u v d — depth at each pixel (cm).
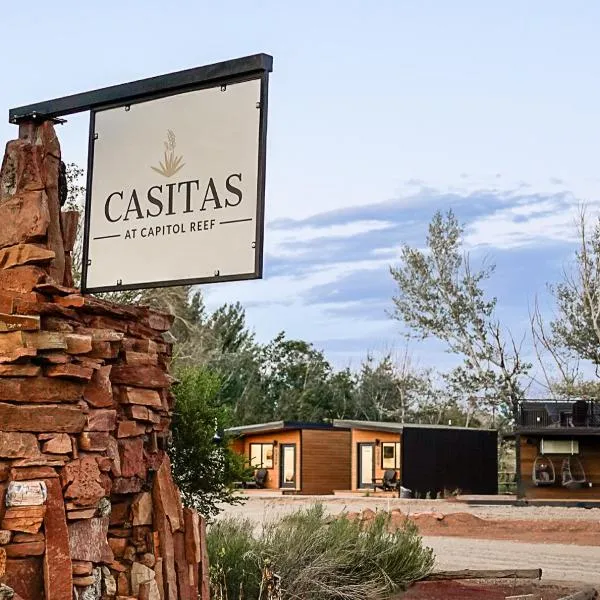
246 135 604
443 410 5306
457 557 1669
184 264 620
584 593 1110
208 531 1046
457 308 5044
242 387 5053
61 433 546
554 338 4881
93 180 658
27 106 652
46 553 525
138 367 621
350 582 1009
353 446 3781
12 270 586
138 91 638
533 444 3406
